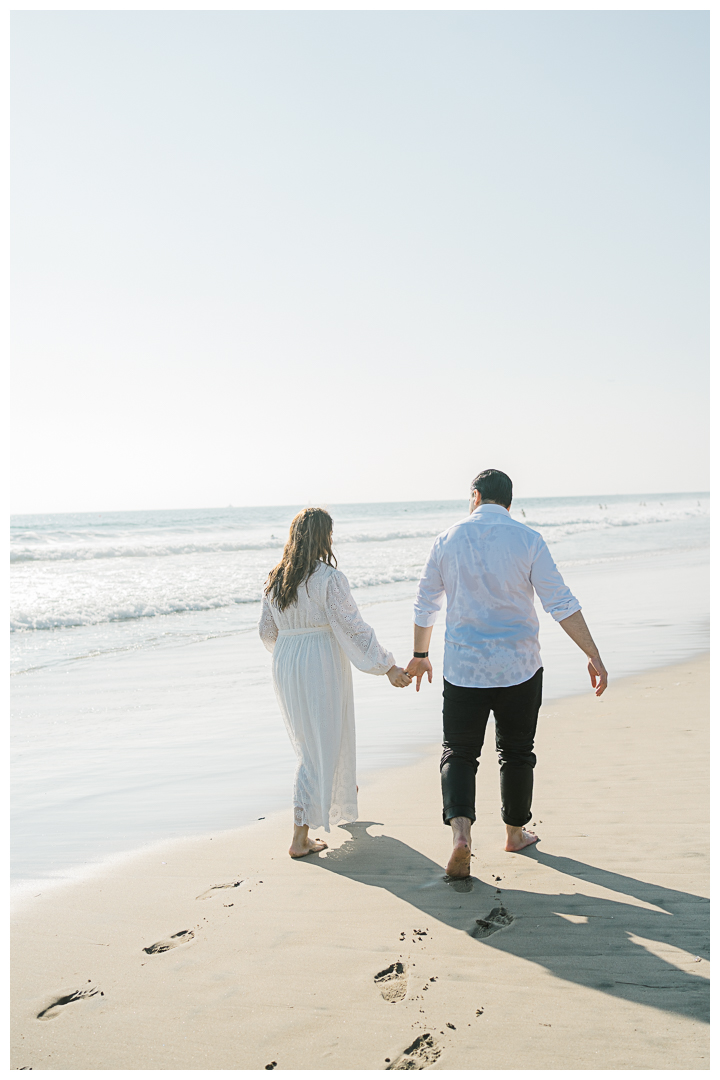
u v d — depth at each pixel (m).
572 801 3.44
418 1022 1.97
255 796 3.92
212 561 21.11
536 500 156.12
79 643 9.11
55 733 5.32
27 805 3.86
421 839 3.21
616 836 3.04
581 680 6.08
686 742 4.25
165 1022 2.01
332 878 2.86
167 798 3.93
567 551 21.69
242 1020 2.01
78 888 2.86
